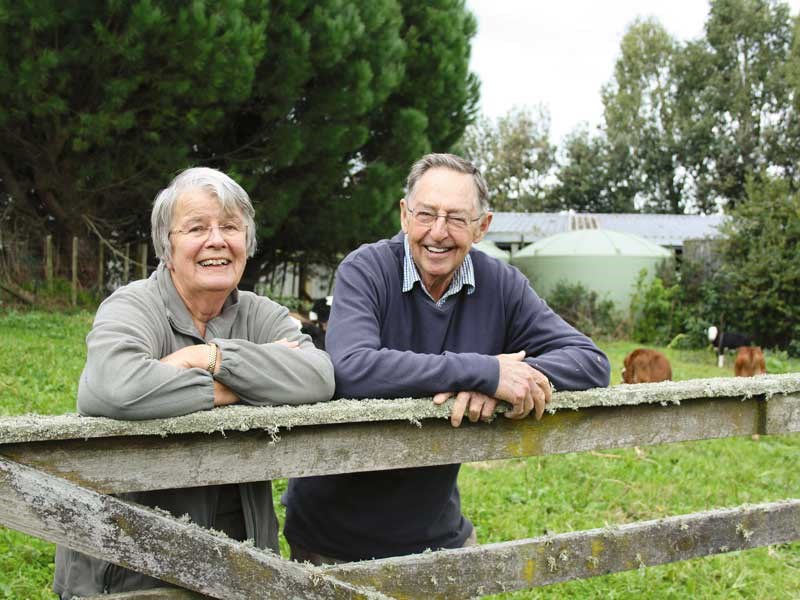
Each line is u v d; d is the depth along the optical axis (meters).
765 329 16.06
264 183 12.34
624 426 2.10
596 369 2.28
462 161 2.38
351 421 1.73
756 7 46.28
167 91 10.01
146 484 1.60
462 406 1.87
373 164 13.70
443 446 1.91
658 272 19.62
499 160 50.31
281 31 11.20
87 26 9.72
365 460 1.81
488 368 1.90
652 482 5.73
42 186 11.95
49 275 12.26
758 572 4.19
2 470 1.45
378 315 2.38
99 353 1.68
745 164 45.91
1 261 12.23
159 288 2.02
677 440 2.16
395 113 14.25
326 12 11.60
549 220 28.27
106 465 1.57
